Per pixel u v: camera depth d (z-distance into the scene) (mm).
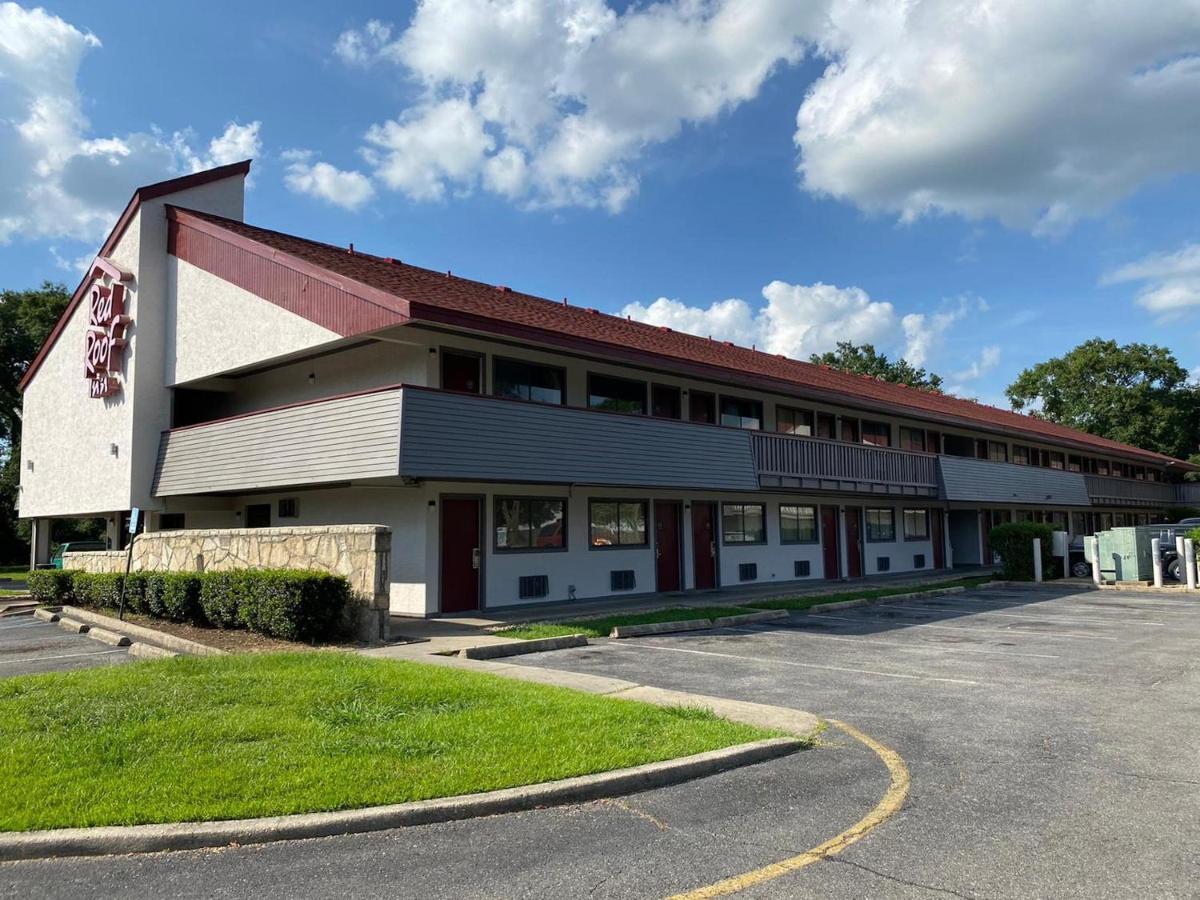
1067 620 16969
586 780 5691
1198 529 25891
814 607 18750
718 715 7918
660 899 4137
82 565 21391
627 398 20781
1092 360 67438
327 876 4418
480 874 4441
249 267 18734
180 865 4551
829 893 4195
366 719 7121
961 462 30531
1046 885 4289
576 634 13469
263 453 17297
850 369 67562
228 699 7734
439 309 14469
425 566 16422
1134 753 6871
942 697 9180
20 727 6773
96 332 22734
